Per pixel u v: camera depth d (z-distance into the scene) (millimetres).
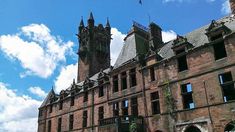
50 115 54031
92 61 62281
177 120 28953
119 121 32312
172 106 29875
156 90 32250
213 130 25547
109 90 39844
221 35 28250
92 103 43062
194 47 29875
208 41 28812
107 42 70000
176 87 30234
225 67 26391
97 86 43125
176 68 30922
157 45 39031
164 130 29906
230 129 24766
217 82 26625
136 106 34969
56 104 53375
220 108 25625
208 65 27875
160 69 32719
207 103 26781
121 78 37750
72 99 49344
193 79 28797
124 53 40938
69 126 46875
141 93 33938
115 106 37688
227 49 26703
